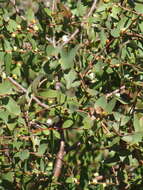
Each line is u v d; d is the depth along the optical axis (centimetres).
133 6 80
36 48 81
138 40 80
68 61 73
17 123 79
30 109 82
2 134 81
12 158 82
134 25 79
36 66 82
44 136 81
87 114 76
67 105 78
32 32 80
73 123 78
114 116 76
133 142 74
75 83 77
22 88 80
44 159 82
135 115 74
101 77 80
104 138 78
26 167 80
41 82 79
